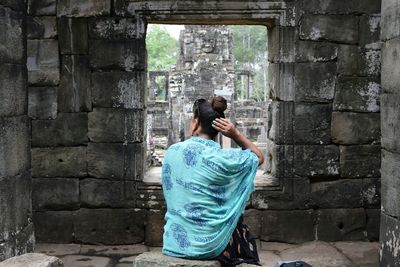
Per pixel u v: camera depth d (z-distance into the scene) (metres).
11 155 4.32
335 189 6.82
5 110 4.21
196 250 3.42
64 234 6.79
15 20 4.40
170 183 3.56
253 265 3.46
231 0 6.60
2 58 4.15
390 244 4.34
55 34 6.66
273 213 6.78
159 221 6.73
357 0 6.66
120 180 6.74
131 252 6.47
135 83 6.70
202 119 3.67
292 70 6.71
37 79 6.69
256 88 38.91
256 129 22.45
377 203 6.84
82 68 6.70
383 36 4.53
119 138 6.73
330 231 6.82
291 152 6.76
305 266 3.54
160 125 24.58
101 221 6.77
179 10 6.63
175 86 22.12
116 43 6.67
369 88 6.74
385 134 4.47
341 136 6.77
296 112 6.73
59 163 6.75
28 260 3.35
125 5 6.62
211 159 3.45
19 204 4.47
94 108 6.73
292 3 6.63
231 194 3.52
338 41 6.70
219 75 22.16
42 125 6.74
